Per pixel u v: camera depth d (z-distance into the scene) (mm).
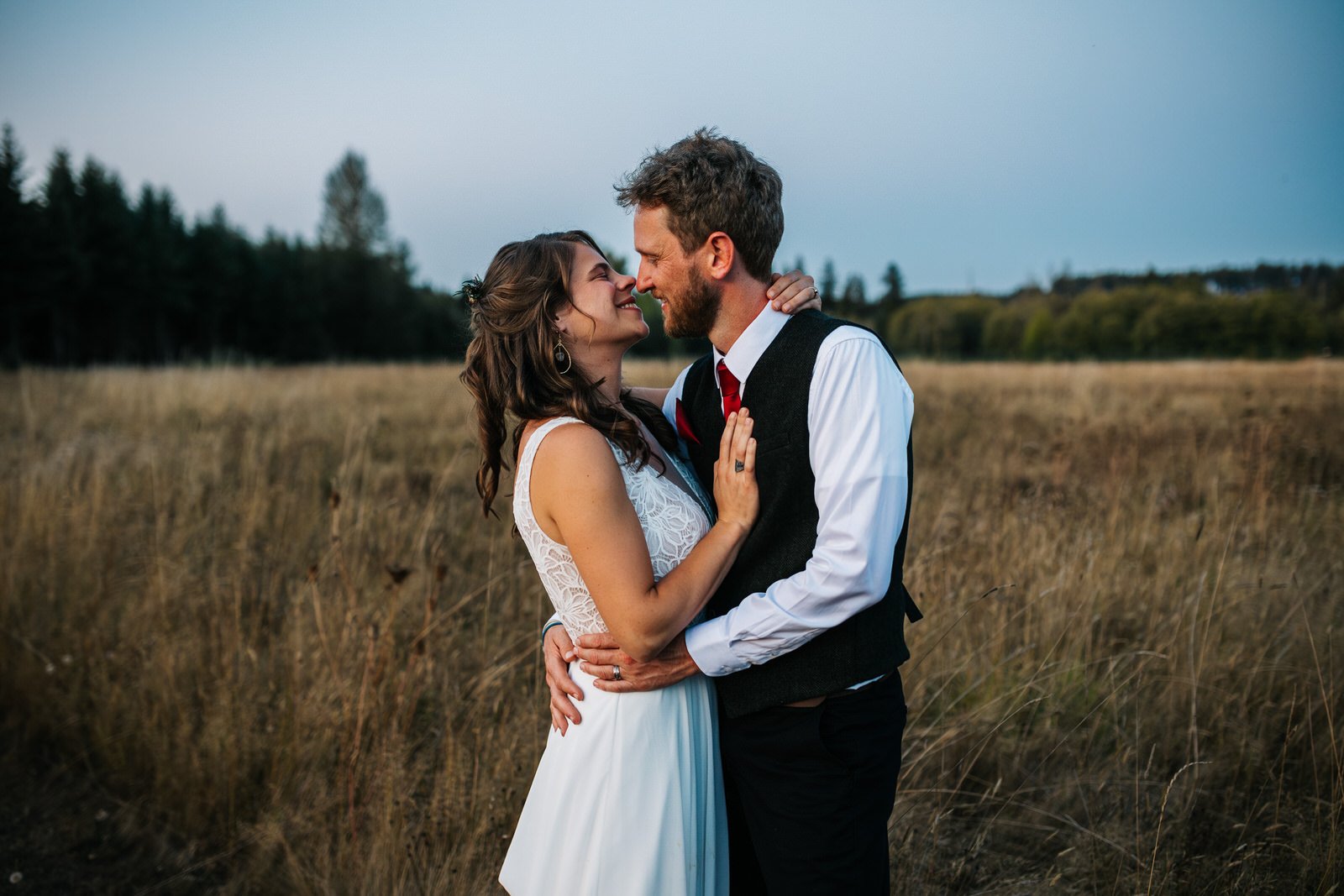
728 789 1719
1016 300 47250
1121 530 4129
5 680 3342
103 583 3762
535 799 1684
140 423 8430
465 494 5406
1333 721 2641
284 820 2531
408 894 2201
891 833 2322
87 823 2744
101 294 34281
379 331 48281
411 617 3303
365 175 60719
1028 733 2740
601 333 1625
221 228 41781
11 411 8695
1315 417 7602
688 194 1533
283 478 5406
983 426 8492
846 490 1427
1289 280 36875
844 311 54812
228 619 3400
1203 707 2756
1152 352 35688
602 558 1462
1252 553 3826
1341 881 2074
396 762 2488
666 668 1554
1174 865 2160
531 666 3045
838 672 1518
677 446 1870
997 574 3463
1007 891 2197
